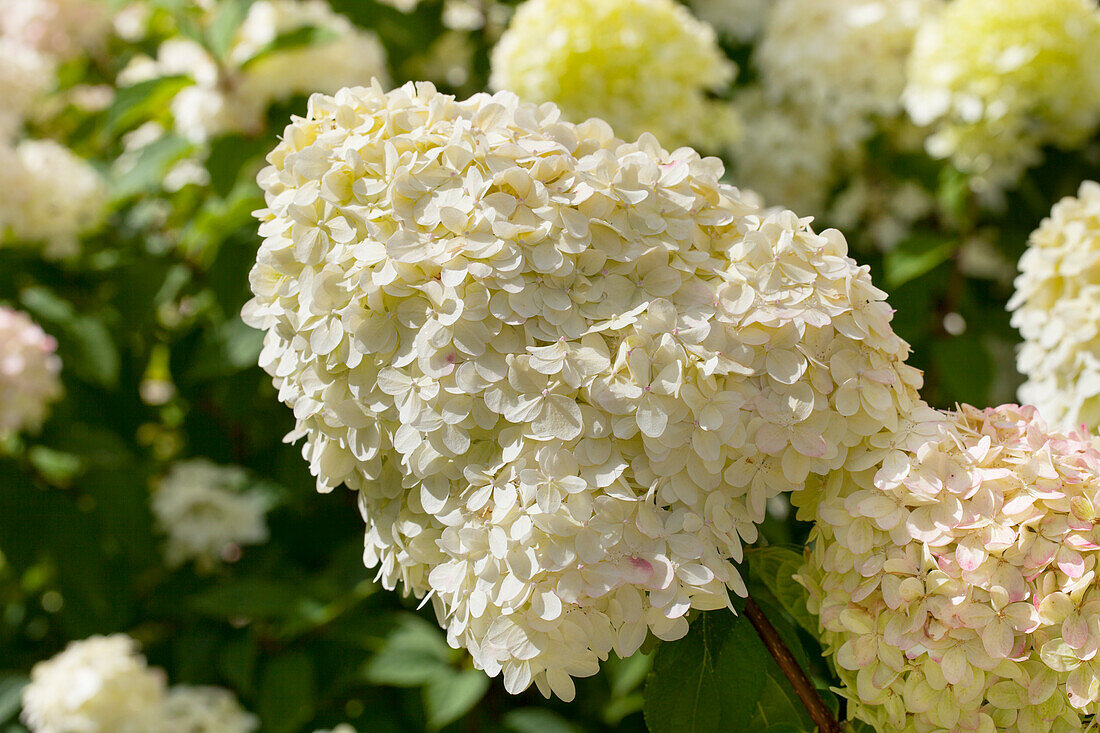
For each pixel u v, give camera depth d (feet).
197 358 4.47
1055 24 3.94
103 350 4.67
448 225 2.31
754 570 2.52
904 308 4.53
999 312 4.81
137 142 5.79
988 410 2.48
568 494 2.26
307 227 2.38
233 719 3.95
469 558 2.29
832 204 5.25
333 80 4.65
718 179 2.48
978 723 2.31
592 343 2.30
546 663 2.26
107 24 5.74
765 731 2.47
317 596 4.15
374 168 2.37
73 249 4.77
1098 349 2.72
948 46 4.14
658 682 2.40
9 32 5.67
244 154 4.38
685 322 2.33
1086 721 2.33
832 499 2.37
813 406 2.33
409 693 4.06
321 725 4.09
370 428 2.37
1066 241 2.80
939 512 2.33
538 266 2.32
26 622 4.86
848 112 4.81
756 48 5.41
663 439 2.28
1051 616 2.29
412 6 5.55
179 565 4.78
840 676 2.39
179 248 5.09
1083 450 2.40
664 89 4.00
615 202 2.38
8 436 4.66
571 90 3.99
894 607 2.32
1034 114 4.21
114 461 4.62
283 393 2.46
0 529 4.42
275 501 4.72
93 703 3.73
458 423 2.29
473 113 2.44
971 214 4.62
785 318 2.34
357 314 2.34
